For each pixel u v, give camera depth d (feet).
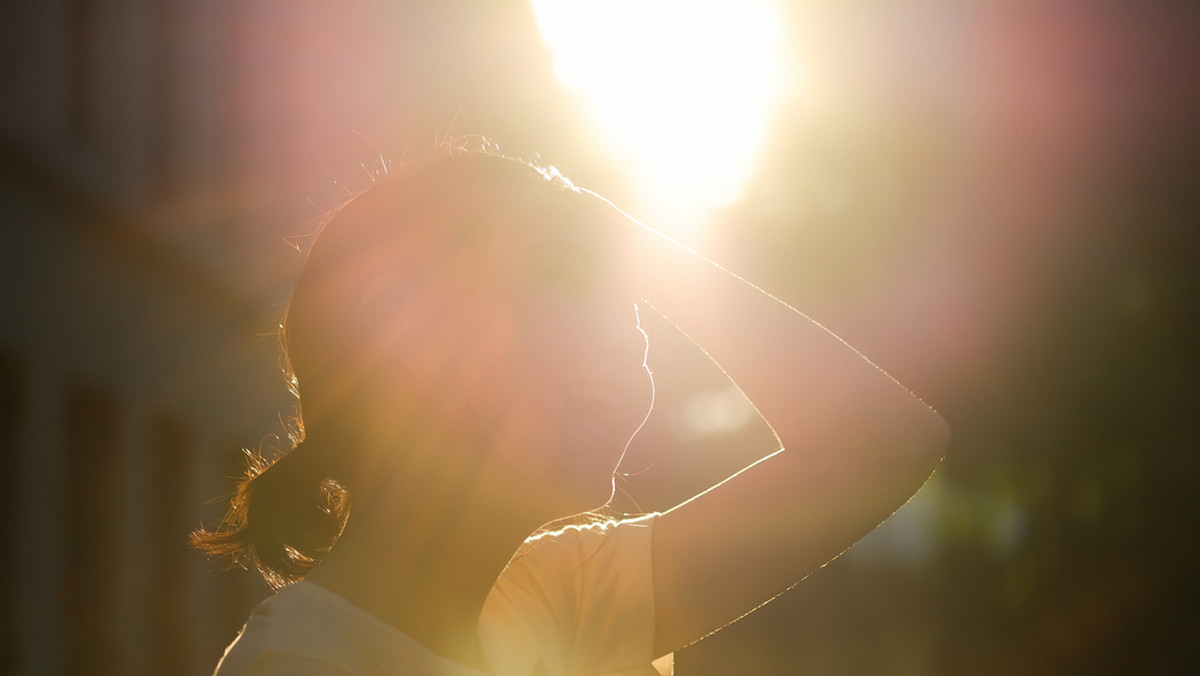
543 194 8.82
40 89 56.70
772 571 10.55
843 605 88.53
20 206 55.16
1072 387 77.97
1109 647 68.13
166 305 72.43
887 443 10.73
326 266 8.55
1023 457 79.61
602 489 8.45
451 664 7.84
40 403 56.54
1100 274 79.87
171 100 74.23
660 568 10.54
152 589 67.92
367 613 7.59
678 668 71.05
